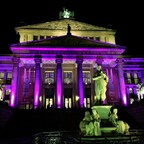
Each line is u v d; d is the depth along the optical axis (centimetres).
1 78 4662
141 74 5028
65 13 5281
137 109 2931
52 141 1159
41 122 2869
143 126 2645
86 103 4616
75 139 1076
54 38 4228
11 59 4716
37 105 3688
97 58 4178
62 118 2981
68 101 4625
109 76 4747
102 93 1429
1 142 1802
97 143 1069
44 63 4678
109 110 1395
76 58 4144
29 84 4550
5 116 2756
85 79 4788
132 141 1104
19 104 4369
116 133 1264
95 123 1234
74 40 4244
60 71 4000
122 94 4038
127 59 4984
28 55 4091
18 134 2392
